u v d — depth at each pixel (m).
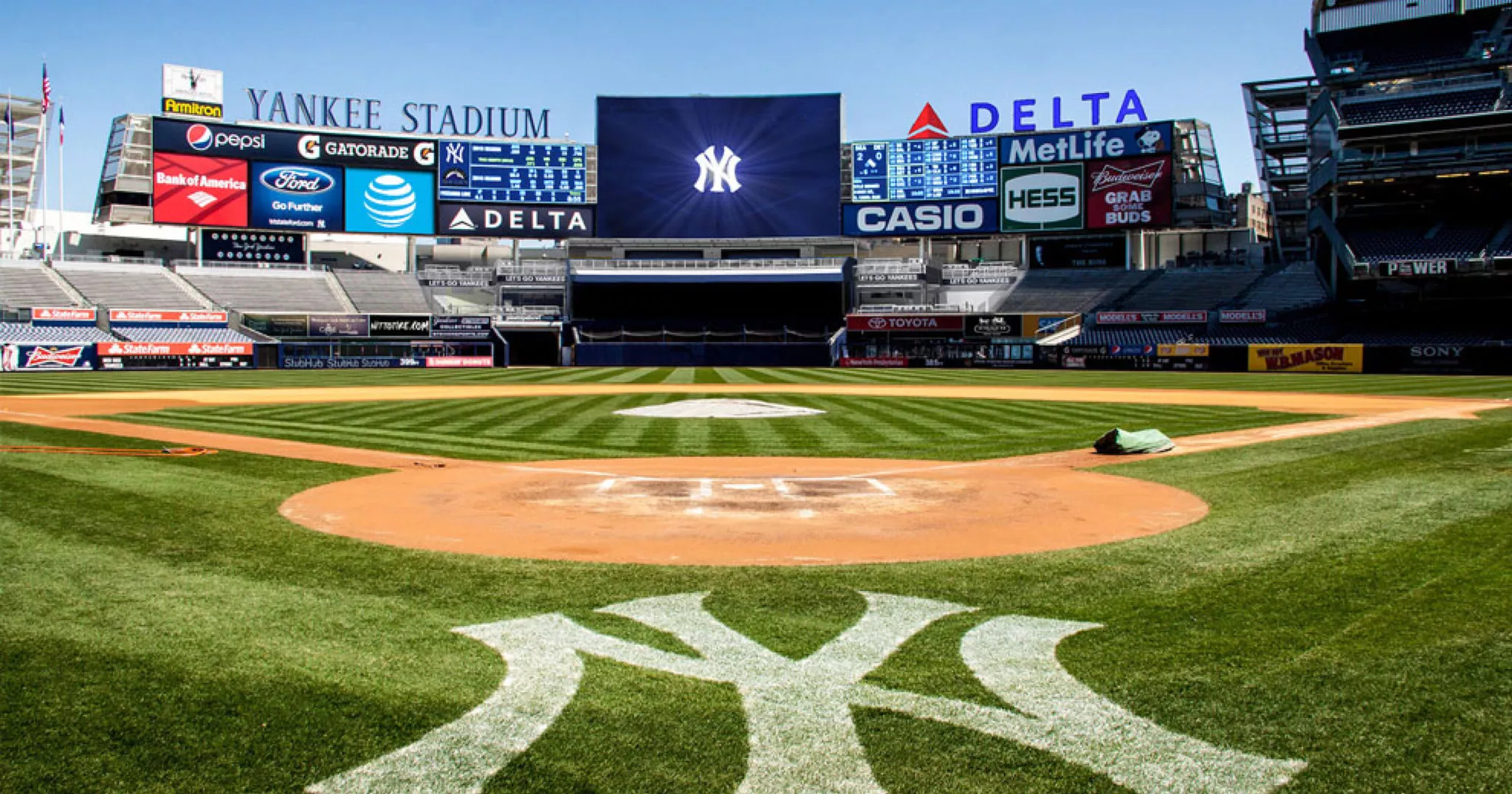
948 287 68.44
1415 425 19.42
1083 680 5.11
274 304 63.59
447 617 6.22
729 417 22.28
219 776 4.09
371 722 4.60
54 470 12.76
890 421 21.33
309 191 61.97
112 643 5.66
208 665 5.30
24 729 4.50
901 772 4.13
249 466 13.64
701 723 4.61
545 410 24.53
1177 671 5.23
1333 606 6.37
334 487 11.81
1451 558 7.66
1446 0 56.00
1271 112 63.34
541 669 5.29
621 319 68.06
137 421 20.92
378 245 75.06
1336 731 4.49
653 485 12.19
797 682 5.11
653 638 5.83
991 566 7.66
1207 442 16.69
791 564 7.78
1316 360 49.81
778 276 63.59
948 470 13.64
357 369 56.78
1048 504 10.58
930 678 5.16
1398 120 53.28
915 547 8.43
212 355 56.72
